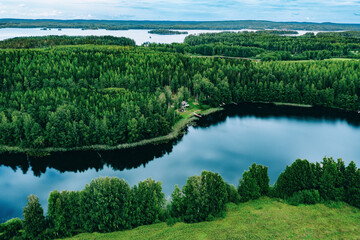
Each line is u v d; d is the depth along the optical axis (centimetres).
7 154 11281
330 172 6956
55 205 6062
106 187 6353
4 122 11619
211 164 10688
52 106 12669
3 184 9500
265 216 6469
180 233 6047
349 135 13225
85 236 6119
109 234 6162
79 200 6244
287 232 5900
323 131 13750
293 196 7031
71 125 11706
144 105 13175
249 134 13488
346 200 6894
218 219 6488
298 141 12638
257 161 10850
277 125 14625
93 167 10706
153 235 6025
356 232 5847
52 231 6128
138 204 6456
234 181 9412
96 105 13000
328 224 6119
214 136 13262
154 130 12675
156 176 9944
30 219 5988
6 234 6153
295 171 7094
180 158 11206
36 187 9344
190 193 6625
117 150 11781
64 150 11625
